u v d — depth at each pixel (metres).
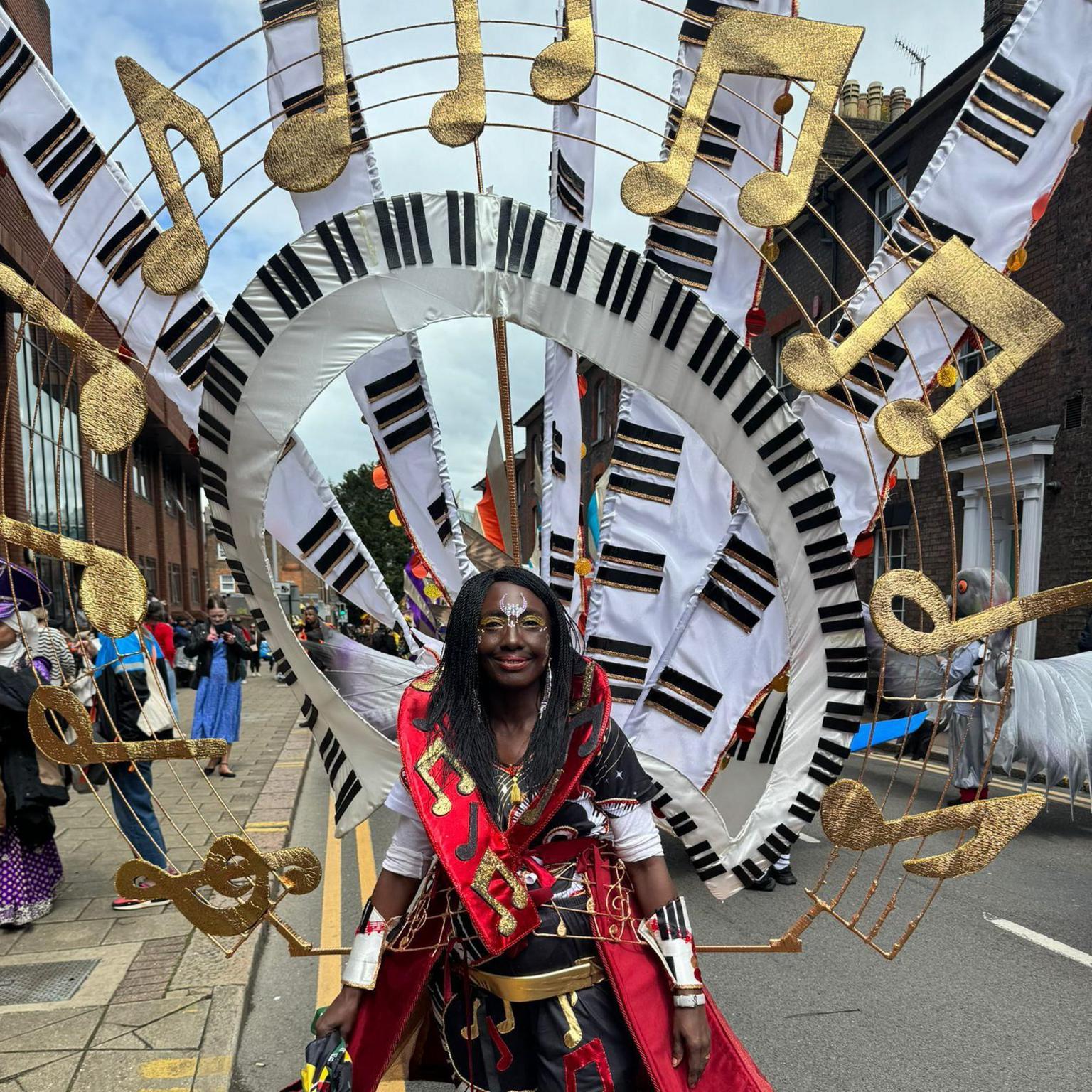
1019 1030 2.83
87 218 1.95
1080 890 4.22
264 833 5.25
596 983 1.45
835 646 1.89
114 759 1.69
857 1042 2.77
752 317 2.12
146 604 1.69
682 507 2.21
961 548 9.48
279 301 1.78
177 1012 2.80
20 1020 2.74
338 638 2.25
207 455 1.83
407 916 1.54
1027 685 5.12
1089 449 7.98
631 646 2.18
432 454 2.24
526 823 1.39
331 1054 1.46
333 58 1.75
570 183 2.19
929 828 1.64
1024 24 1.92
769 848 1.94
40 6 8.30
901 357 1.98
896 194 10.20
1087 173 7.93
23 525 1.64
